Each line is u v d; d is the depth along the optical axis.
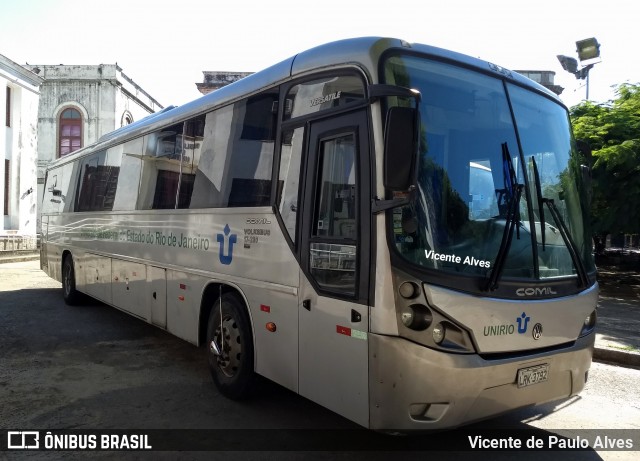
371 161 3.38
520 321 3.50
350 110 3.59
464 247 3.39
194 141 5.79
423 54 3.64
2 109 22.08
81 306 10.06
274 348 4.26
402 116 3.03
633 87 14.05
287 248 4.14
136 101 32.84
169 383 5.46
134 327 8.22
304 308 3.91
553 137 4.31
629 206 11.98
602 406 5.05
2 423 4.41
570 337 3.83
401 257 3.21
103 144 8.75
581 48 15.64
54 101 29.03
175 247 5.98
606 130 12.54
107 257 8.18
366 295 3.34
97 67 29.05
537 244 3.75
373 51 3.48
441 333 3.19
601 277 15.37
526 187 3.82
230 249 4.90
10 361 6.22
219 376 5.07
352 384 3.45
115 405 4.82
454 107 3.65
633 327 8.42
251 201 4.64
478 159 3.65
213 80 26.39
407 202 3.11
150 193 6.75
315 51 4.06
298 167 4.10
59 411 4.67
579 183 4.48
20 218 23.50
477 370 3.23
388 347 3.20
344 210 3.61
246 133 4.85
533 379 3.54
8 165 23.12
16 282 13.80
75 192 10.00
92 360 6.31
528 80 4.30
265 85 4.61
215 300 5.42
